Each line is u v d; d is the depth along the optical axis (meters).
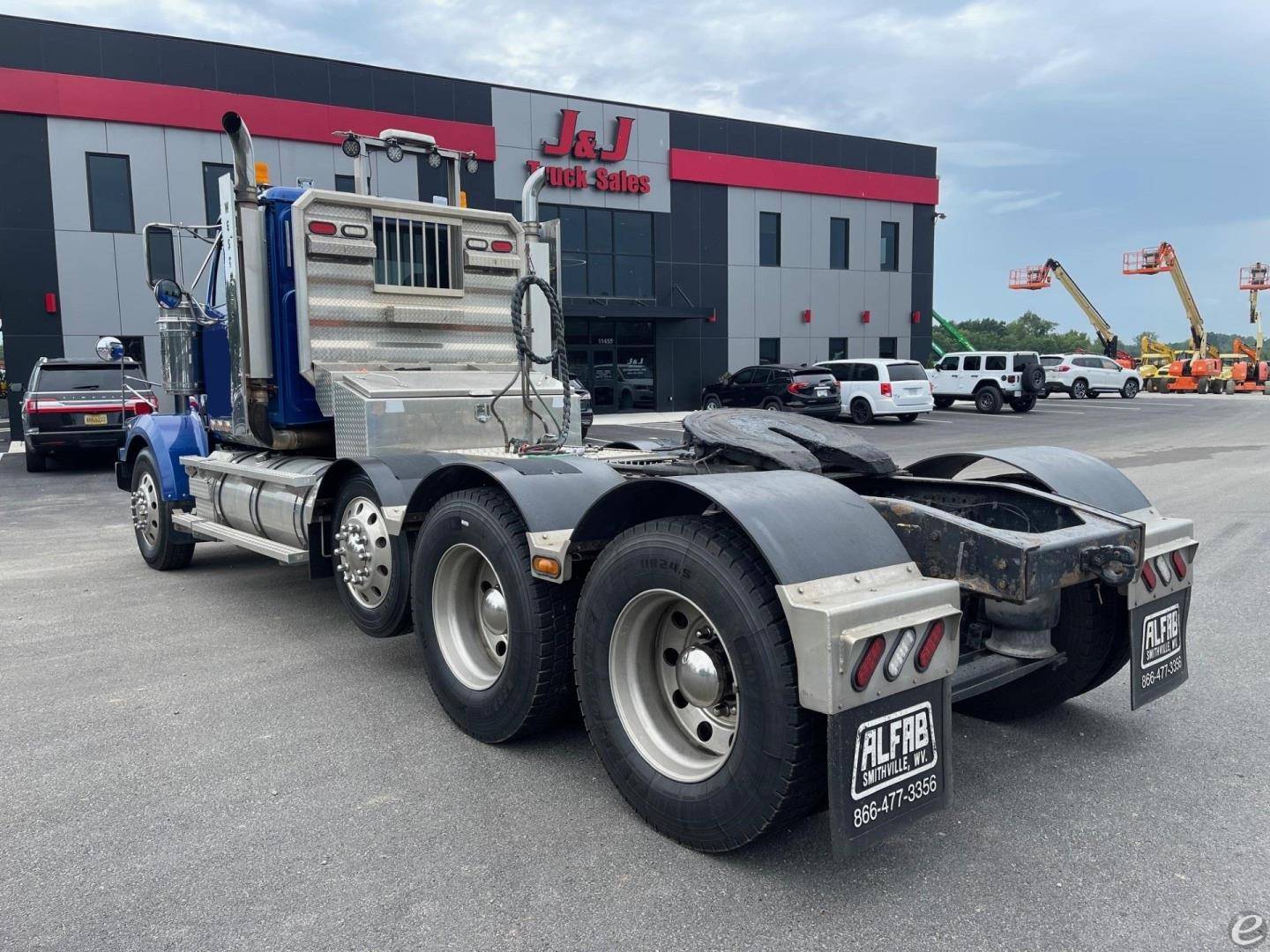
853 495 2.91
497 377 5.69
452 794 3.31
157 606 6.00
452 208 5.86
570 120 24.66
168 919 2.54
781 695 2.53
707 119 27.03
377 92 22.06
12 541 8.52
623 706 3.11
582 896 2.64
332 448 5.76
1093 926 2.49
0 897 2.65
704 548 2.73
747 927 2.49
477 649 3.97
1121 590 3.25
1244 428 20.89
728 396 24.12
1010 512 3.64
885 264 31.12
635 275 26.58
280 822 3.10
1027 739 3.80
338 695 4.34
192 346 6.46
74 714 4.09
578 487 3.62
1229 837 2.96
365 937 2.46
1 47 18.17
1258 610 5.60
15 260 18.67
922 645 2.58
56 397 13.72
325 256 5.34
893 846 2.93
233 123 5.07
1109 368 34.72
